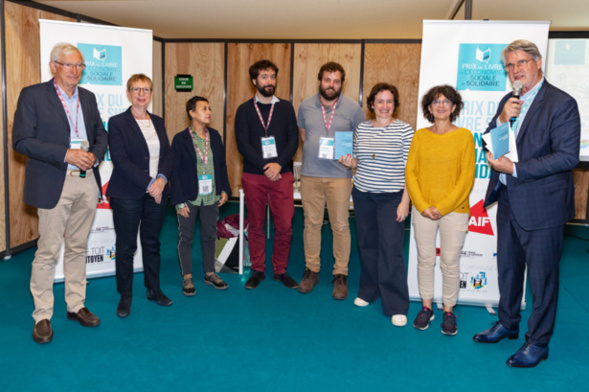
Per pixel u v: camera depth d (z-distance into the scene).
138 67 4.09
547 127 2.54
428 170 3.00
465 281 3.62
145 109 3.34
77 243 3.14
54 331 3.10
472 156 2.95
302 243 5.58
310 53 7.20
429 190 3.01
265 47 7.29
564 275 4.55
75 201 2.99
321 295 3.85
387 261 3.30
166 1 5.08
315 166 3.70
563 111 2.49
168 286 4.00
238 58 7.38
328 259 4.92
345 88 7.19
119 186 3.18
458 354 2.89
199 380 2.56
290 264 4.77
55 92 2.84
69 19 5.54
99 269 4.21
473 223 3.54
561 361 2.84
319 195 3.78
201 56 7.48
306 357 2.83
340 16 5.63
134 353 2.84
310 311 3.52
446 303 3.18
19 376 2.56
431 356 2.87
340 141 3.46
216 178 3.81
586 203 6.69
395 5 5.03
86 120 2.96
